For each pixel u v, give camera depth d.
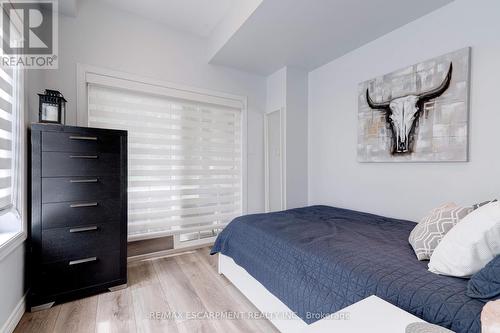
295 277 1.26
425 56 1.92
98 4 2.24
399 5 1.82
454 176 1.76
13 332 1.40
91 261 1.80
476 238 0.87
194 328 1.45
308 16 1.97
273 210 3.15
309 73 3.10
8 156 1.50
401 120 2.06
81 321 1.50
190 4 2.27
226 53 2.61
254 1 1.89
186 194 2.73
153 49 2.51
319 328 0.69
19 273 1.53
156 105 2.56
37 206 1.60
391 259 1.14
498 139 1.54
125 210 1.95
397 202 2.13
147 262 2.45
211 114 2.92
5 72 1.45
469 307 0.75
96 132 1.82
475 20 1.64
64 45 2.09
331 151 2.79
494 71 1.56
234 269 1.89
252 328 1.46
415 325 0.65
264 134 3.30
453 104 1.73
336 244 1.35
